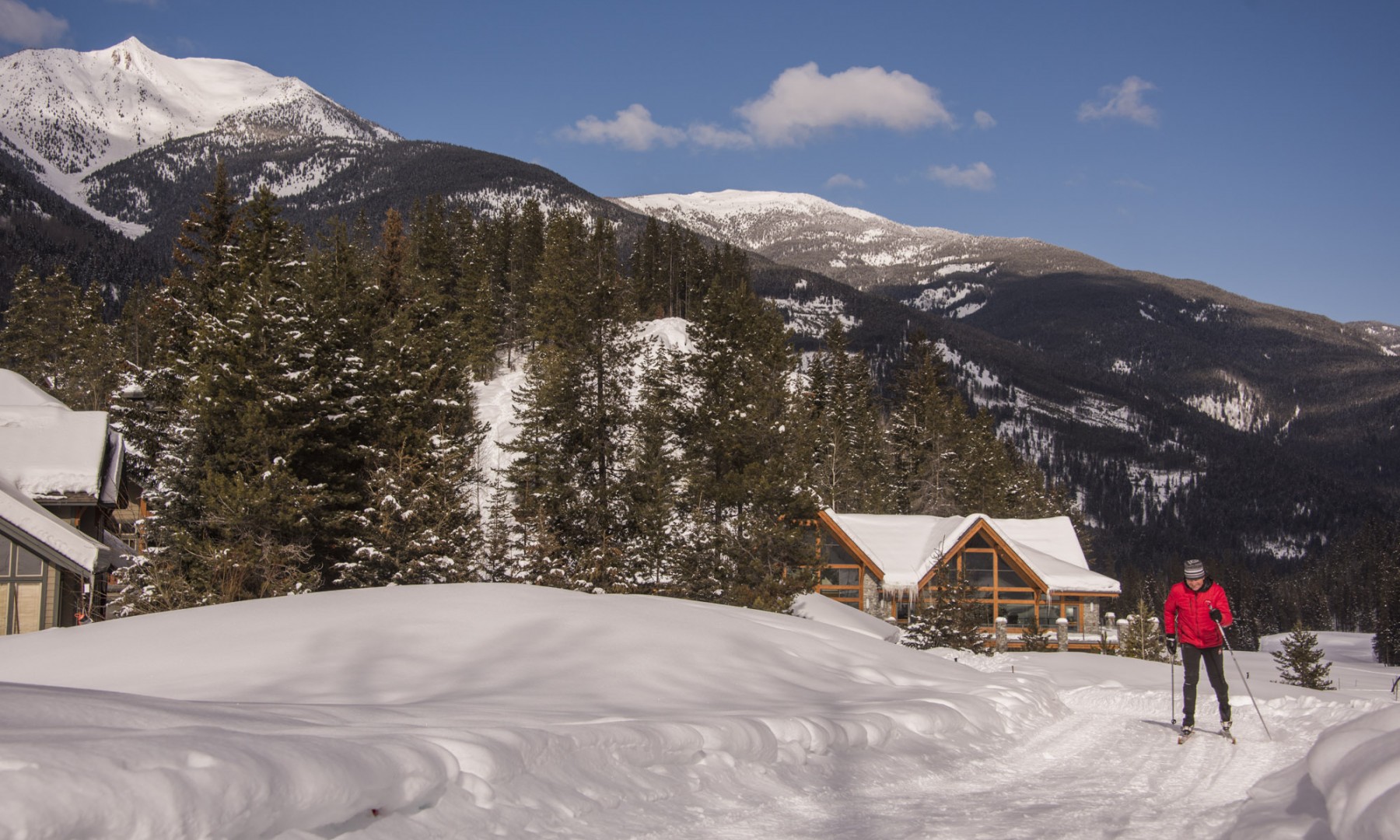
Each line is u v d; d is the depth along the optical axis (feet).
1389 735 15.01
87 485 92.79
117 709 15.78
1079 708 42.47
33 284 265.75
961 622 99.66
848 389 263.90
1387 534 500.74
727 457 133.59
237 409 101.86
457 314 254.88
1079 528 366.02
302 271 137.28
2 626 76.02
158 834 10.26
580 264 151.74
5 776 9.58
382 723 19.17
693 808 18.71
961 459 240.73
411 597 43.78
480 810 15.42
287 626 37.50
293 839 12.32
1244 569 514.68
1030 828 18.25
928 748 27.81
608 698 28.17
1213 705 39.78
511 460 182.29
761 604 100.01
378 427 114.32
